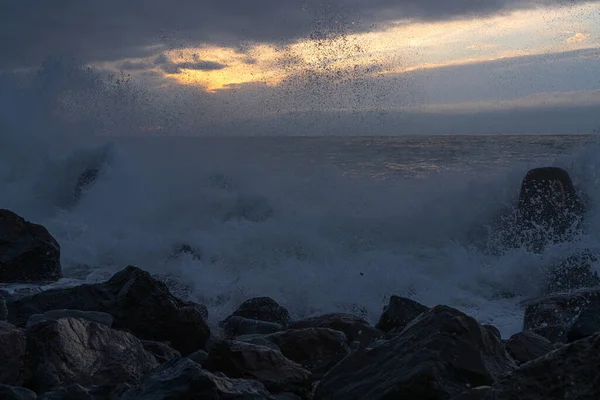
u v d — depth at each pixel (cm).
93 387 318
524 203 1010
